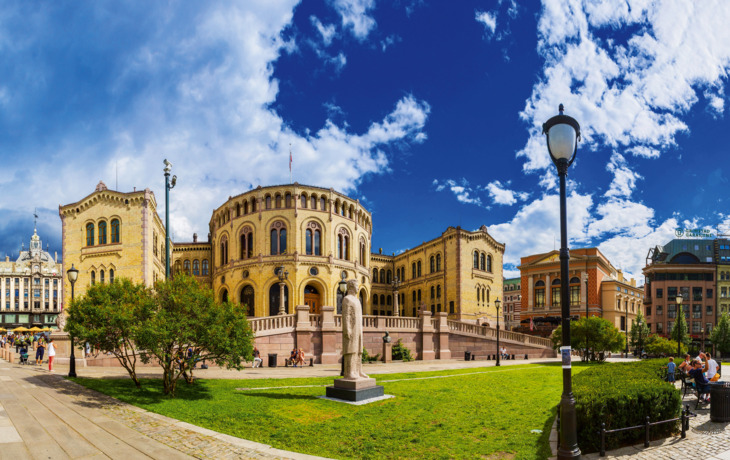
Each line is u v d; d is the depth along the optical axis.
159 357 16.03
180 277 18.05
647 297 93.94
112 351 17.72
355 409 14.86
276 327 32.75
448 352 41.06
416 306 71.94
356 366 16.91
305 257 49.03
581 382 14.02
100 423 12.02
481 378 24.34
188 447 10.10
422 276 70.19
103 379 20.00
